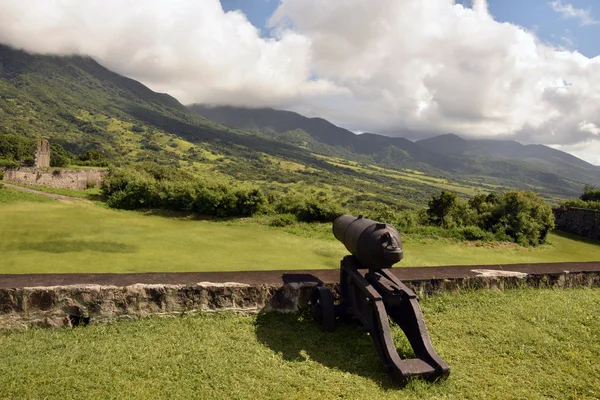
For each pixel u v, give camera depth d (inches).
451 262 508.1
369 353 175.6
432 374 151.0
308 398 136.9
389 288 175.5
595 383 153.4
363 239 177.2
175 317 196.7
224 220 740.7
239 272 234.5
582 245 814.5
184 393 134.9
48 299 183.6
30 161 1403.8
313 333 193.0
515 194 814.5
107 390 134.4
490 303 232.4
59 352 159.8
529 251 667.4
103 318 189.3
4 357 153.6
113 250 447.8
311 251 506.3
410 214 792.9
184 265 396.8
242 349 169.8
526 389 149.3
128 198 841.5
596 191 1242.0
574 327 201.0
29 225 577.0
